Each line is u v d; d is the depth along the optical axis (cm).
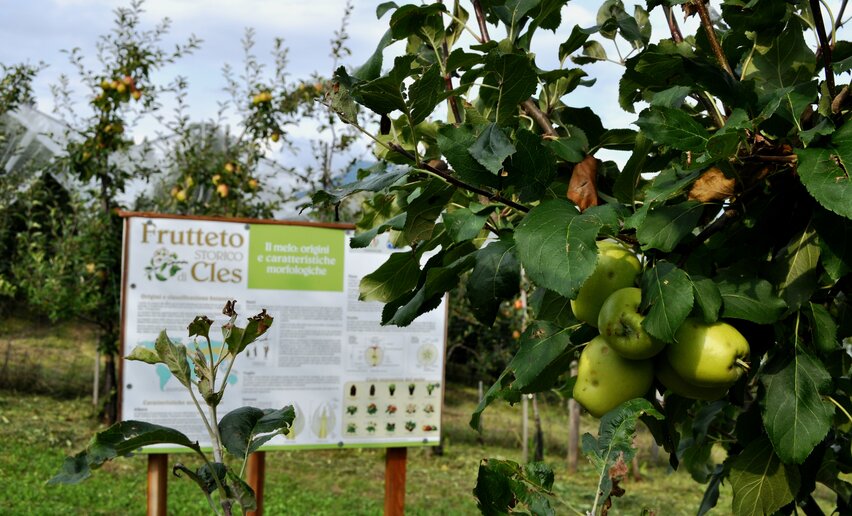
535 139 120
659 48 153
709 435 216
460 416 1334
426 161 151
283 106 998
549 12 158
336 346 475
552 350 130
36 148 1172
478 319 132
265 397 462
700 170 118
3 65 1115
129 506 721
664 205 128
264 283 462
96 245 952
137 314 442
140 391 438
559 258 101
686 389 120
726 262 133
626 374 120
